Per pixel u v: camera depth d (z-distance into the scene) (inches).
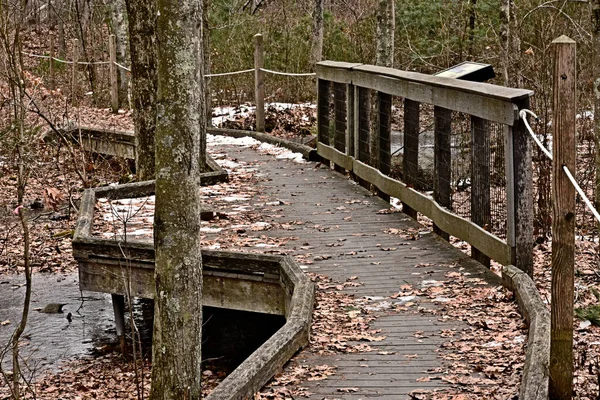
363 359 232.7
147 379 311.7
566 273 193.5
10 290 407.5
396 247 343.3
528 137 281.1
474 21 749.9
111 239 333.1
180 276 199.5
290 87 812.0
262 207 419.2
